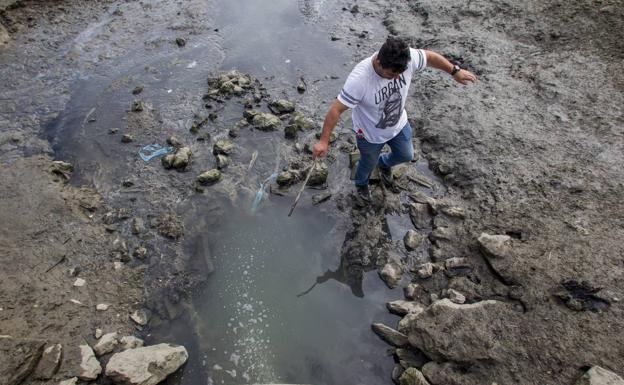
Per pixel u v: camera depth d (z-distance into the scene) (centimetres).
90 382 290
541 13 605
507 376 275
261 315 341
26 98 521
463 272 348
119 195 418
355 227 396
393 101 319
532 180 402
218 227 397
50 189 410
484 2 641
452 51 563
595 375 259
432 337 294
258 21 653
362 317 338
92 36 614
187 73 558
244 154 458
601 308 299
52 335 309
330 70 563
